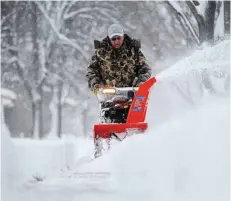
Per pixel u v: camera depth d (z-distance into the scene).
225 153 8.55
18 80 70.12
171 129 9.97
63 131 88.50
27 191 9.81
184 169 8.76
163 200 8.58
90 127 85.88
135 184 9.21
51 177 10.96
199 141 9.11
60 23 66.88
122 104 16.02
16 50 69.19
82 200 9.18
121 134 13.91
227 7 42.28
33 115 71.00
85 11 66.75
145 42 66.00
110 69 17.50
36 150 17.12
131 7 67.00
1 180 9.27
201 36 42.53
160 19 64.94
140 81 16.84
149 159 9.51
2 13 69.25
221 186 8.15
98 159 11.05
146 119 19.34
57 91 73.62
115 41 17.31
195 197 8.26
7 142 10.78
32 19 68.12
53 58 69.62
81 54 69.44
